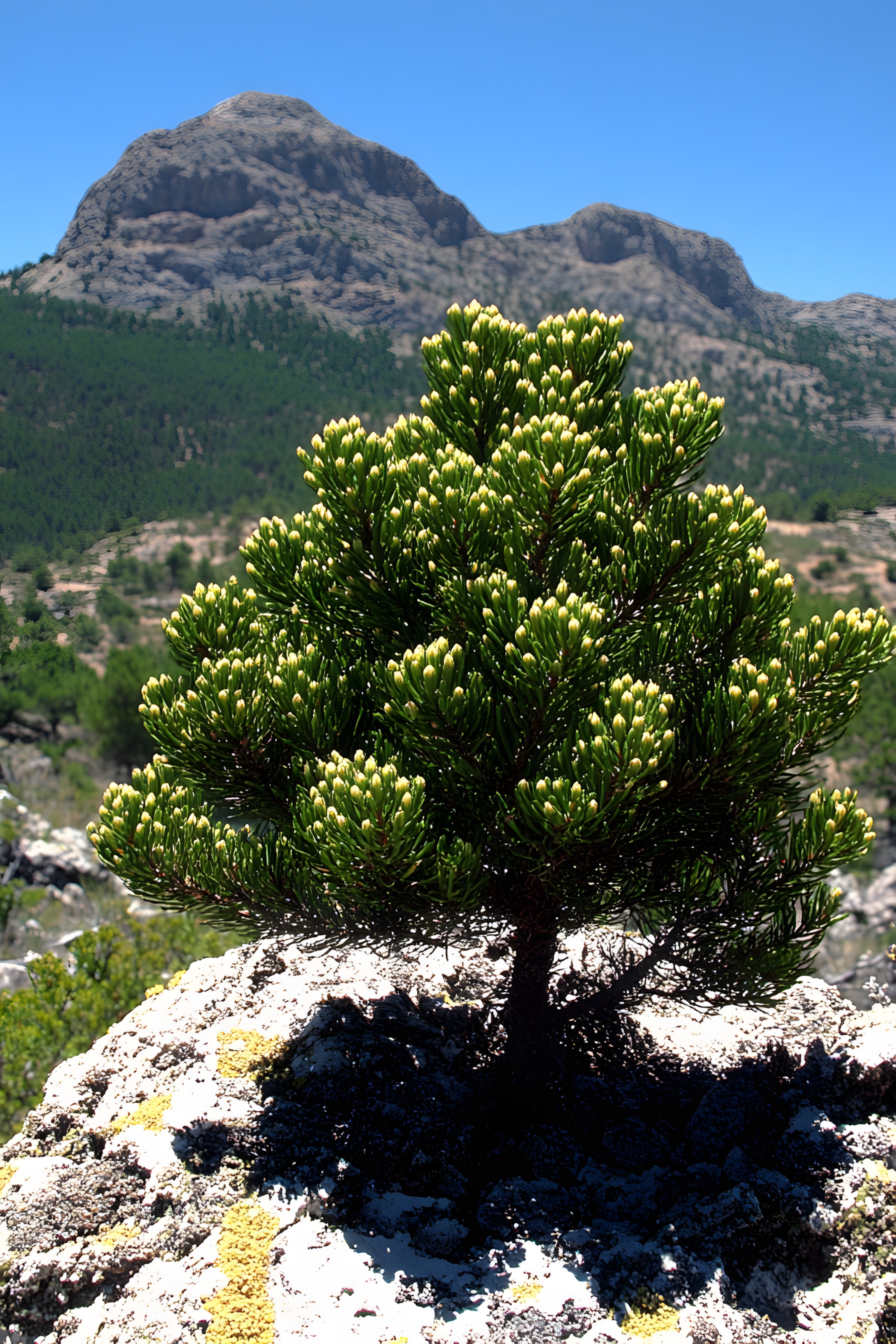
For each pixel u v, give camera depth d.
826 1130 4.87
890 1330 4.05
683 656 4.97
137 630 79.00
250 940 5.34
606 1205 4.71
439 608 4.92
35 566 116.75
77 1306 4.26
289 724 4.92
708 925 5.31
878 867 16.14
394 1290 4.01
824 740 5.00
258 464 169.88
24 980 12.06
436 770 4.74
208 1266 4.12
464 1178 4.84
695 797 4.76
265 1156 4.82
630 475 4.84
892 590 55.09
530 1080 5.39
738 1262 4.38
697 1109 5.30
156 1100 5.42
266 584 5.36
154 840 4.82
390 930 4.95
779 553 64.06
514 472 4.56
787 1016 6.49
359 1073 5.50
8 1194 4.89
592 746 4.22
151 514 142.88
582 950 7.29
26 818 20.08
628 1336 3.86
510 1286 4.11
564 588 4.52
